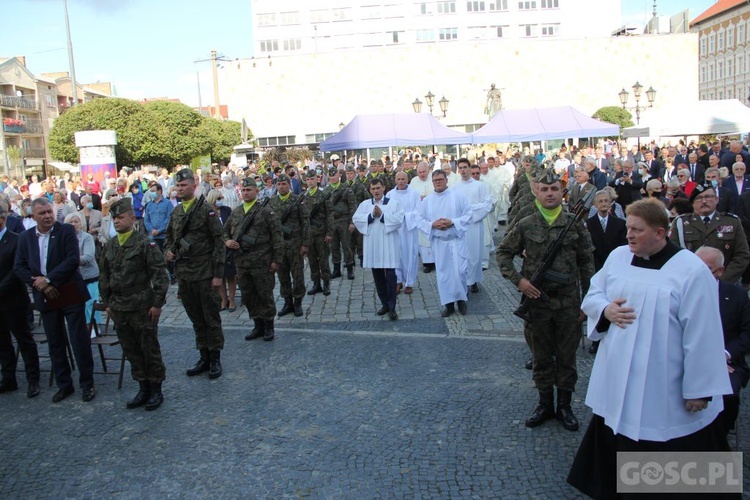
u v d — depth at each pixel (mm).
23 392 6539
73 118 29203
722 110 20234
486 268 12281
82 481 4527
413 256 10062
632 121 41062
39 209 6016
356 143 20203
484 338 7590
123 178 15125
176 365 7105
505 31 62625
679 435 3098
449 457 4633
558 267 4938
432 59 46750
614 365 3238
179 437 5191
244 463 4676
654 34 47312
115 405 6008
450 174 13945
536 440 4855
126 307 5734
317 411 5578
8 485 4508
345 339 7789
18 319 6363
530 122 20703
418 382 6180
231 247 7633
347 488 4258
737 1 60750
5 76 53844
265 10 62969
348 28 62938
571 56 46094
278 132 47938
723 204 8727
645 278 3158
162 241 11578
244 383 6398
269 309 7797
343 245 11852
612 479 3436
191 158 33469
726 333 4344
